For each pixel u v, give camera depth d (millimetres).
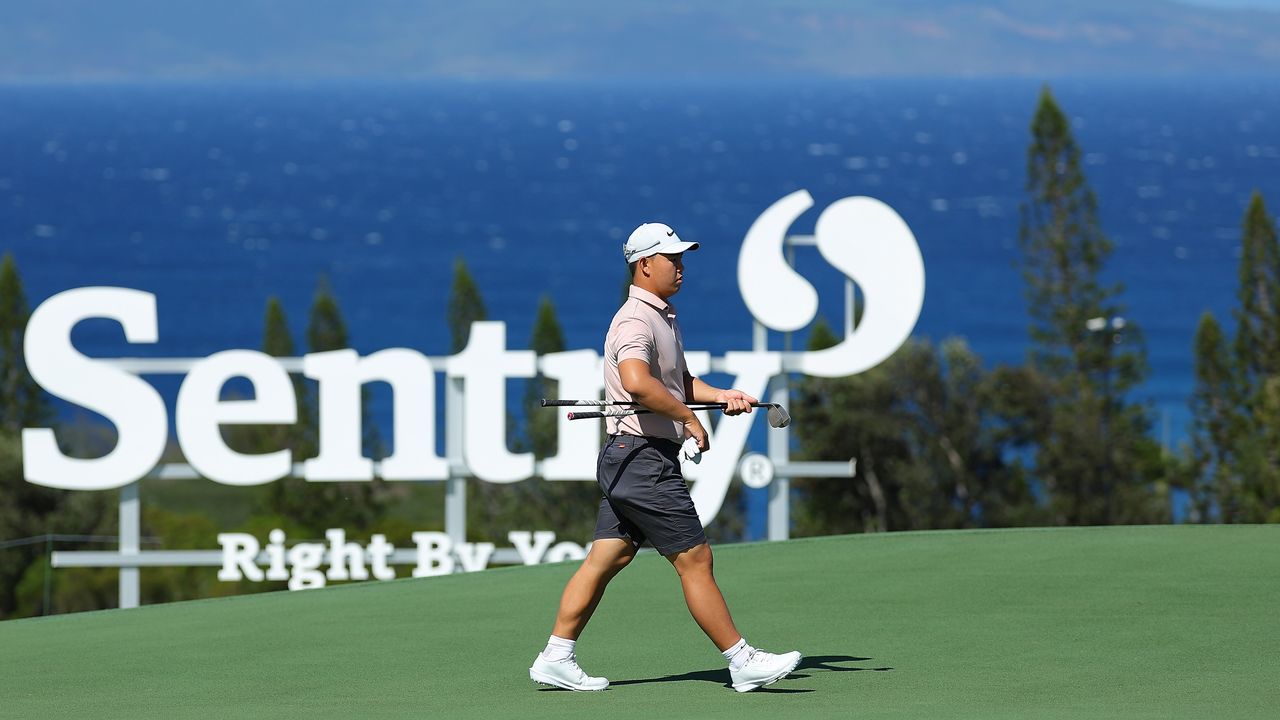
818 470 53281
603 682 19000
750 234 54906
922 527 127500
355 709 18109
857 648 21188
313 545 53438
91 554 53375
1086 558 28516
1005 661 20047
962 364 134500
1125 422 149125
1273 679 18719
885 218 54500
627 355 18031
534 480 125438
